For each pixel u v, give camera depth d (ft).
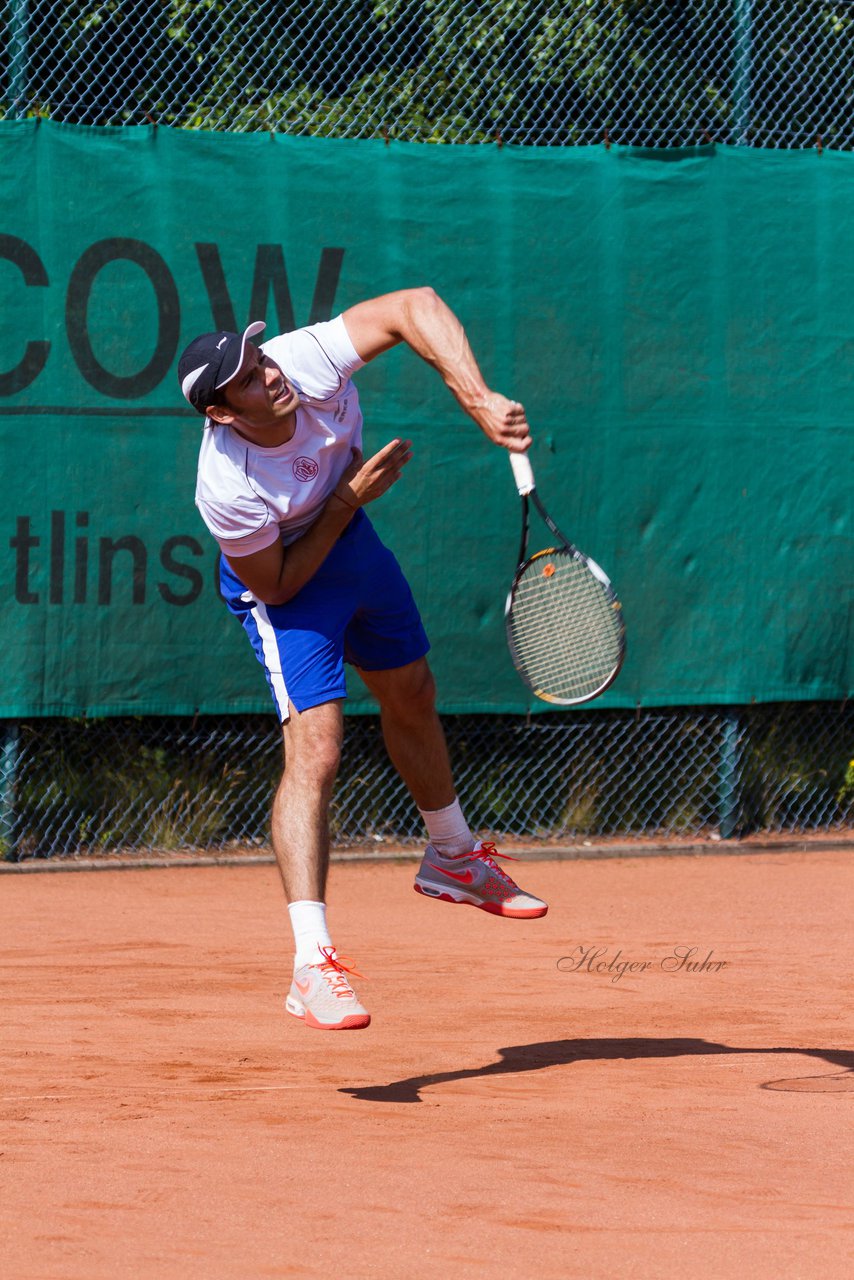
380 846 89.30
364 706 87.15
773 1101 42.86
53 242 81.51
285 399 41.88
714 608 90.12
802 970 62.54
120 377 82.33
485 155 86.38
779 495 90.89
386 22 89.10
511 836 91.04
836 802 96.73
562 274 87.51
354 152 85.05
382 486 43.16
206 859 85.51
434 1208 32.58
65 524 81.71
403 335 43.34
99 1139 38.04
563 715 89.97
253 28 88.43
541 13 91.76
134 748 86.58
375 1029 51.85
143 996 56.39
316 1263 29.22
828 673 92.22
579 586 47.93
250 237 83.87
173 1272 28.55
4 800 83.25
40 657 81.46
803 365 91.09
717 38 94.02
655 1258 29.81
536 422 87.25
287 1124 39.78
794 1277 28.91
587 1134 39.01
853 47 96.84
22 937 67.21
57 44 85.61
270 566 43.24
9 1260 29.01
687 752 93.30
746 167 90.12
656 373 88.94
